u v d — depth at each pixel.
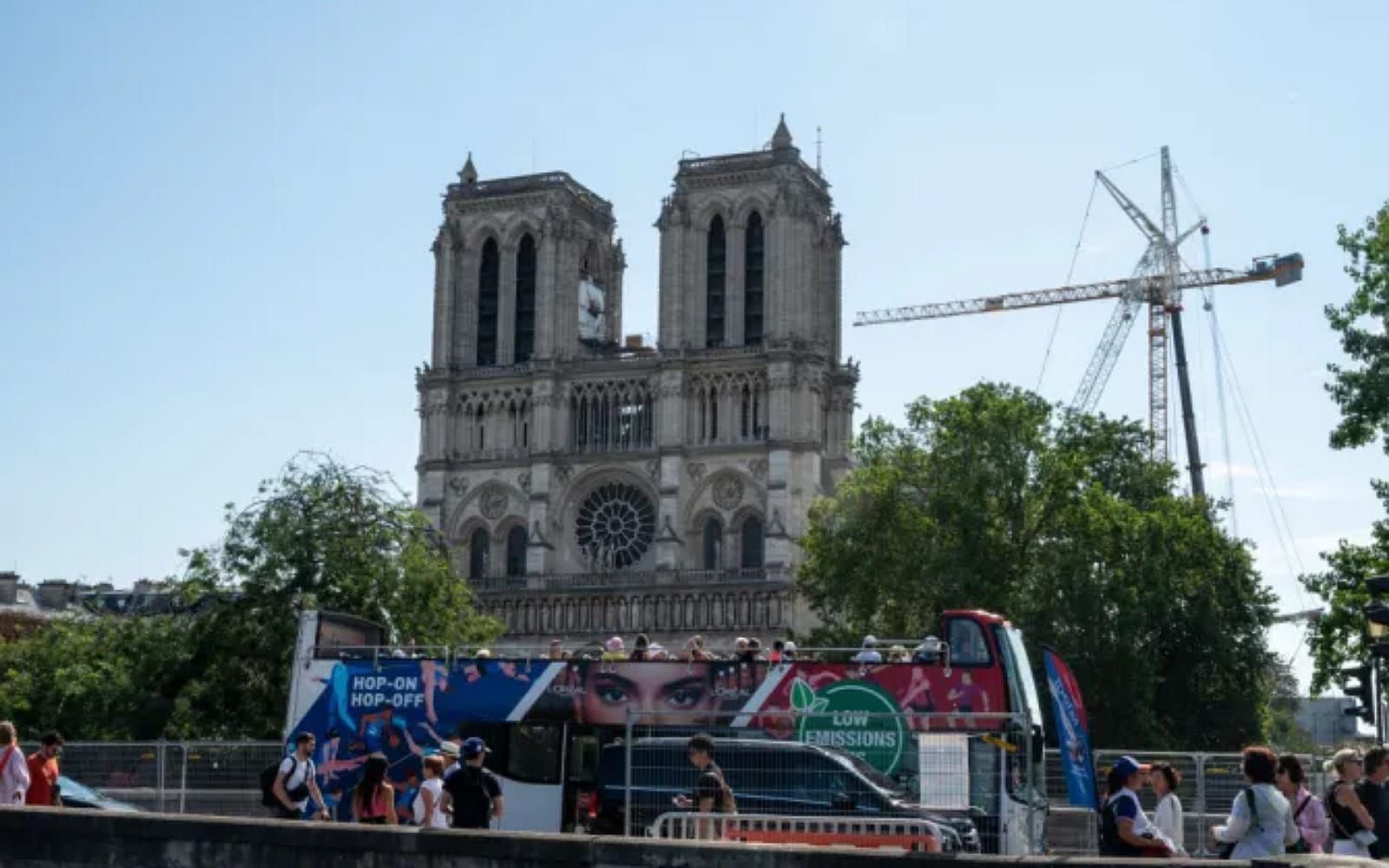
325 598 85.69
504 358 180.12
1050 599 110.81
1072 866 20.27
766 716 41.25
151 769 57.00
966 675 43.62
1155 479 130.62
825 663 44.66
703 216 174.62
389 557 89.94
